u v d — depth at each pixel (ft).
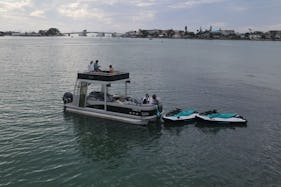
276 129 92.17
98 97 100.73
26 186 55.52
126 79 100.53
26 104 114.11
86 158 68.28
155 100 95.71
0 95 128.57
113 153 71.67
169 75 206.69
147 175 61.16
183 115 97.96
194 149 75.31
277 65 295.07
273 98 138.21
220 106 120.78
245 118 103.81
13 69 218.18
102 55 387.75
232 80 192.24
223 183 58.54
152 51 503.20
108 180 58.80
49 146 74.18
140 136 83.61
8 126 87.66
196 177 60.70
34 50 472.03
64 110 105.60
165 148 75.56
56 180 58.08
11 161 65.10
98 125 91.20
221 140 82.02
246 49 616.39
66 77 184.14
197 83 176.65
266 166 66.18
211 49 599.57
